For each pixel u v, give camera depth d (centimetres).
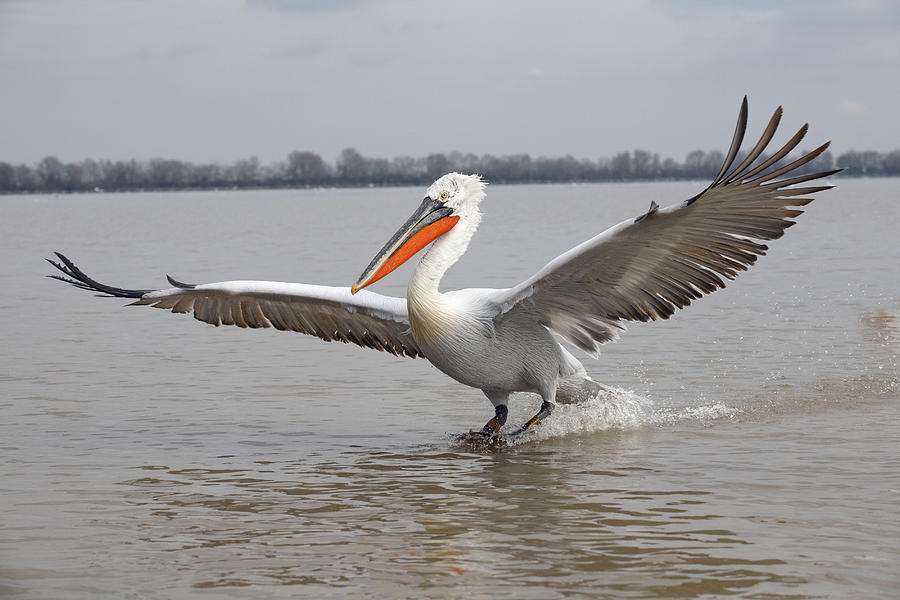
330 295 915
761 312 1577
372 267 855
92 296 2030
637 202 8369
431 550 580
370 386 1105
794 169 714
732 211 747
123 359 1278
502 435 869
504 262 2536
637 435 862
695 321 1493
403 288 2031
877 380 1052
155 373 1185
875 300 1684
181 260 2894
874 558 550
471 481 731
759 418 904
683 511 639
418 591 520
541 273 812
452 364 861
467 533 610
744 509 639
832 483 692
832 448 788
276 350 1337
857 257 2538
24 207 10738
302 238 3912
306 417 965
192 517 651
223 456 818
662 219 746
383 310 910
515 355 861
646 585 521
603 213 5959
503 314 845
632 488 696
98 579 543
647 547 575
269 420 953
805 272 2173
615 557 561
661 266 802
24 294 2072
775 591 509
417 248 856
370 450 838
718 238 771
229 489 720
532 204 8131
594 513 641
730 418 909
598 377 1102
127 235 4378
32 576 548
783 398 981
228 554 580
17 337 1466
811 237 3309
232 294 927
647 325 1462
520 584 527
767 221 746
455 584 528
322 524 633
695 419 910
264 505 678
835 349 1238
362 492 707
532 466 771
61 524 638
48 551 588
